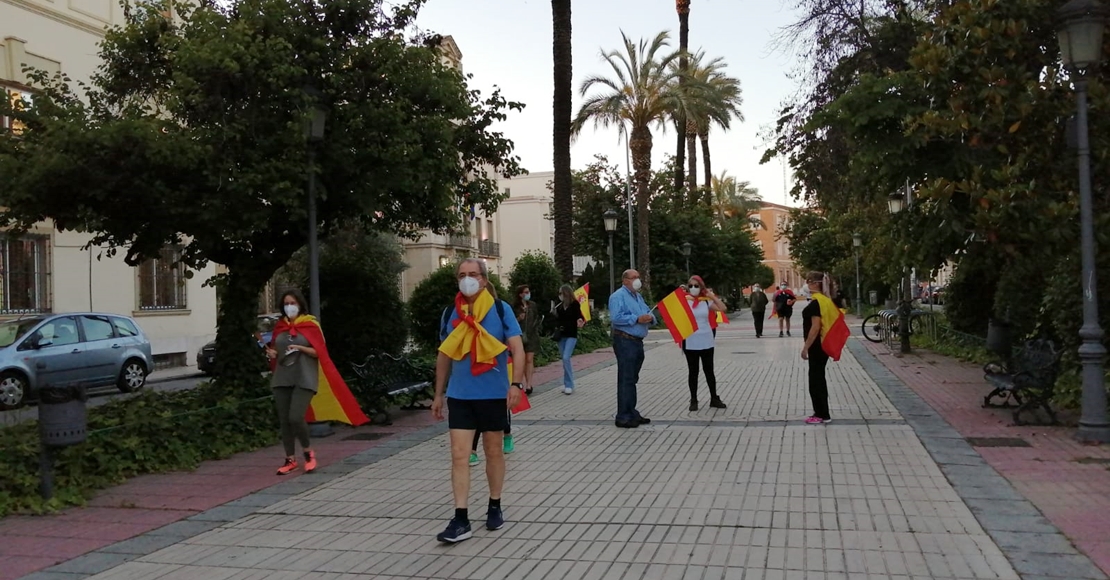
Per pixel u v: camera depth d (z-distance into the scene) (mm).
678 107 35219
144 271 25062
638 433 9836
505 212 66312
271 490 7562
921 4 16156
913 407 11133
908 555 5129
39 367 16156
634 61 35594
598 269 42344
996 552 5141
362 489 7500
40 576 5312
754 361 18953
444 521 6316
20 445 7453
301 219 10711
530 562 5266
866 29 17344
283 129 9766
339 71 10180
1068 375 10625
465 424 5801
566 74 23391
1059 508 6078
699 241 44281
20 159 8836
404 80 10500
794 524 5867
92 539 6125
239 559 5547
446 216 11898
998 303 15109
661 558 5246
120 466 8039
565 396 13664
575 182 42656
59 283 22125
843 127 11375
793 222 56469
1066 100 9617
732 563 5090
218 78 9484
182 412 9500
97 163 8773
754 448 8656
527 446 9281
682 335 11055
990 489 6672
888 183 11555
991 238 9297
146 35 10695
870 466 7641
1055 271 11234
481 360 5738
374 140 10336
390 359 11656
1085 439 8375
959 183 9703
